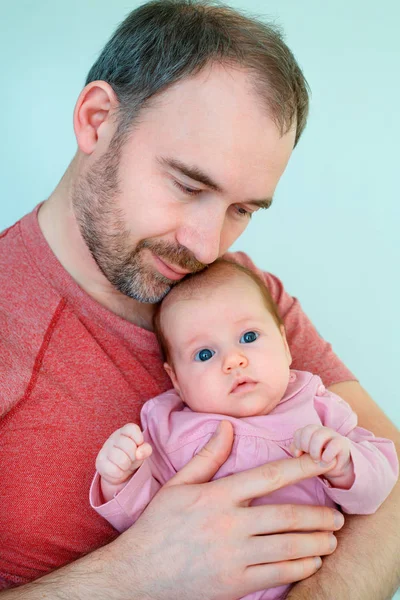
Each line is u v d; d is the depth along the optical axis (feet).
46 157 7.20
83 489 4.01
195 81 3.83
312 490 4.09
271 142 3.92
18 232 4.52
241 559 3.62
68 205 4.44
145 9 4.27
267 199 4.12
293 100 4.02
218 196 3.96
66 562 3.97
